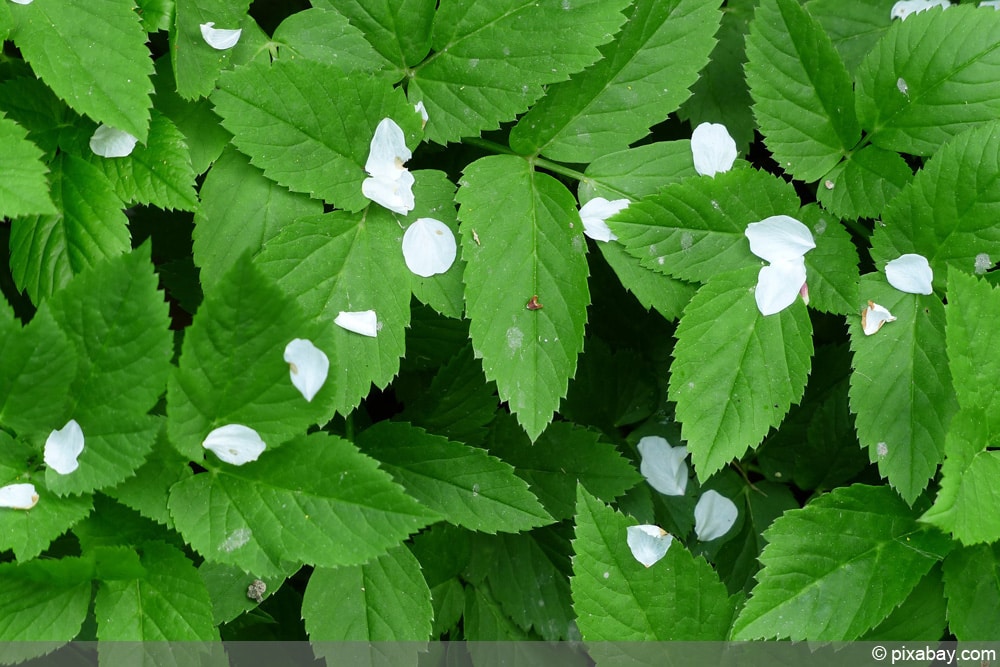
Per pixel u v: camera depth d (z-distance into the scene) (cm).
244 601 77
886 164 77
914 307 77
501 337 75
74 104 73
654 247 77
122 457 73
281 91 75
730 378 76
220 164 76
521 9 76
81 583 74
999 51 76
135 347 72
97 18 74
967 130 76
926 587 78
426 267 76
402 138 76
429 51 77
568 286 76
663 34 77
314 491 73
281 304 71
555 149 77
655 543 77
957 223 76
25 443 73
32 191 73
